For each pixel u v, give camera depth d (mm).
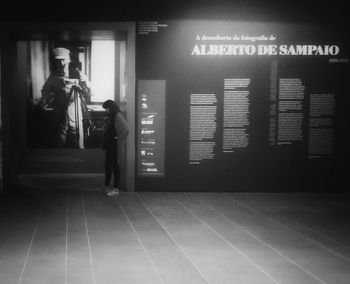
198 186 10836
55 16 10344
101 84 13070
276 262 6023
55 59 12914
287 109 10828
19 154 12984
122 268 5734
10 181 10695
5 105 10547
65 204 9383
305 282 5332
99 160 13289
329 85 10852
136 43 10531
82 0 10352
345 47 10812
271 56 10727
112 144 10320
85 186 11383
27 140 13008
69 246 6617
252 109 10773
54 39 11094
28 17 10305
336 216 8656
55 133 13094
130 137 10656
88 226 7727
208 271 5656
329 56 10812
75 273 5539
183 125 10727
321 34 10766
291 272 5656
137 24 10500
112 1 10391
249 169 10867
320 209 9242
